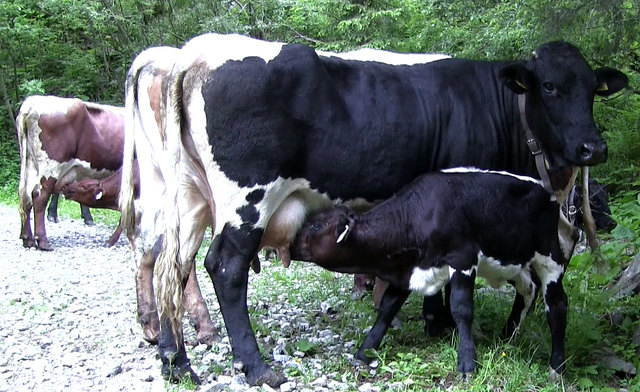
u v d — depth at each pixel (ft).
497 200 17.31
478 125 19.03
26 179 37.42
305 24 67.36
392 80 18.56
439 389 15.93
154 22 71.97
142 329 20.57
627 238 28.94
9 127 74.79
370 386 16.35
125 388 16.75
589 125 17.28
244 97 16.52
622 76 17.92
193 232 18.16
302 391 16.11
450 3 34.96
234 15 67.82
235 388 16.25
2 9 70.74
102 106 39.22
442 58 19.74
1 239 40.65
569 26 22.95
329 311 23.21
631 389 16.51
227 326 16.94
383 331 17.92
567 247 20.81
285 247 17.92
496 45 33.53
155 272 16.81
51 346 20.31
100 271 31.81
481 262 17.54
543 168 19.03
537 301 20.75
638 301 22.00
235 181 16.80
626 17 22.31
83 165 38.09
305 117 17.04
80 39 81.66
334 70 18.02
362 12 55.83
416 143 18.43
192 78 16.75
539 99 17.95
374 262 17.49
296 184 17.44
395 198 17.67
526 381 16.61
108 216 50.72
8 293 27.09
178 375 17.06
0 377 17.66
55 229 44.68
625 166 39.81
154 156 19.15
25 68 77.41
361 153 17.74
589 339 18.92
